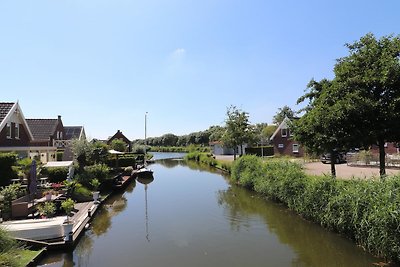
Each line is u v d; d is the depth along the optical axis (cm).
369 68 1065
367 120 1025
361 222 878
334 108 1063
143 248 1004
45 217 1234
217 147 7006
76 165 2264
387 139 1055
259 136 5491
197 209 1588
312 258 880
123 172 3116
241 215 1429
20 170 1922
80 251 977
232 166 2580
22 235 967
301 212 1316
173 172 3738
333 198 1052
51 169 2123
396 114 966
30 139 2677
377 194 877
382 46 1088
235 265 851
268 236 1102
